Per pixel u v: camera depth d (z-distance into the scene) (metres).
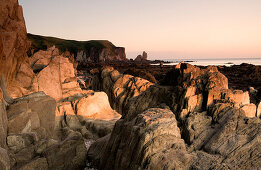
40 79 15.40
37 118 10.62
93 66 103.31
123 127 8.20
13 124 9.03
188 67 11.98
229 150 6.96
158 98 12.33
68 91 18.12
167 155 6.55
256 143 7.03
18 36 12.90
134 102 12.59
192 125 8.47
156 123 7.36
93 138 13.45
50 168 8.55
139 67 96.88
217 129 8.09
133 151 7.07
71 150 9.17
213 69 11.67
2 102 8.68
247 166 6.51
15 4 12.37
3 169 6.47
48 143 9.30
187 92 10.23
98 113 16.45
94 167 9.22
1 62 10.00
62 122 14.43
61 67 18.84
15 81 13.34
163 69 85.50
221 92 9.65
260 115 10.96
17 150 8.46
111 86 23.64
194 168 6.40
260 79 50.47
